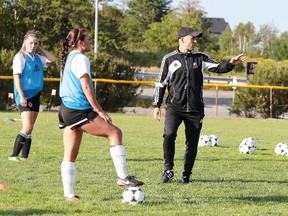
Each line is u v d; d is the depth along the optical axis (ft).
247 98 153.28
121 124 114.01
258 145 83.76
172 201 40.14
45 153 65.05
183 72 47.03
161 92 47.75
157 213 36.06
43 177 49.49
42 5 244.63
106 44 283.18
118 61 157.89
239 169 57.77
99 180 48.55
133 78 159.74
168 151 47.91
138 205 38.45
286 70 153.99
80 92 37.76
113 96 156.35
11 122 106.32
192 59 47.29
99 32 280.92
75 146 39.42
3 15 230.07
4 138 79.36
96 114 38.19
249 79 155.63
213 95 239.50
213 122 130.52
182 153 69.72
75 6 253.03
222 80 266.16
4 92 146.82
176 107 47.37
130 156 65.05
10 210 36.52
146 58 384.27
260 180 51.13
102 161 60.13
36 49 57.82
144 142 81.00
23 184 46.01
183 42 47.19
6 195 41.29
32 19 241.35
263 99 152.35
